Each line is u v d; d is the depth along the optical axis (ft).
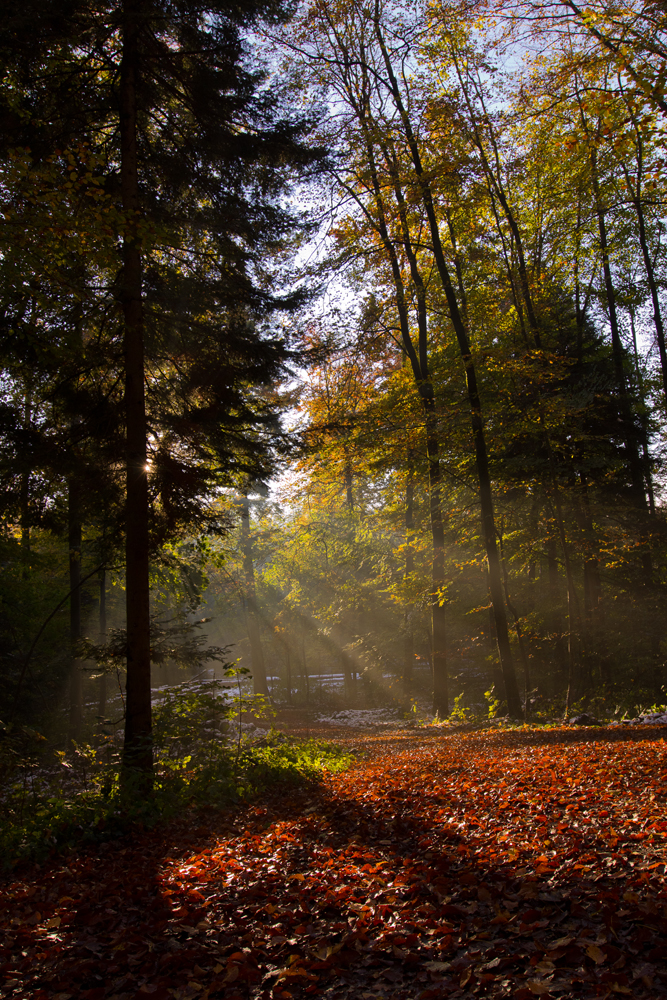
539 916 11.90
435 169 54.44
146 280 34.47
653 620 67.31
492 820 19.21
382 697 105.70
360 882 15.16
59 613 65.00
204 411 34.81
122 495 34.63
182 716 30.30
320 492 78.23
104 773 27.20
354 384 67.87
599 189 58.08
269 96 34.63
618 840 15.29
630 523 71.36
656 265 73.87
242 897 14.96
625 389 74.38
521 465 64.13
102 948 12.99
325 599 100.94
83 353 32.71
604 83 44.80
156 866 18.21
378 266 66.13
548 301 73.67
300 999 10.44
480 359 57.31
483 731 51.08
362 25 57.06
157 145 35.19
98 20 29.89
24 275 26.61
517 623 60.44
